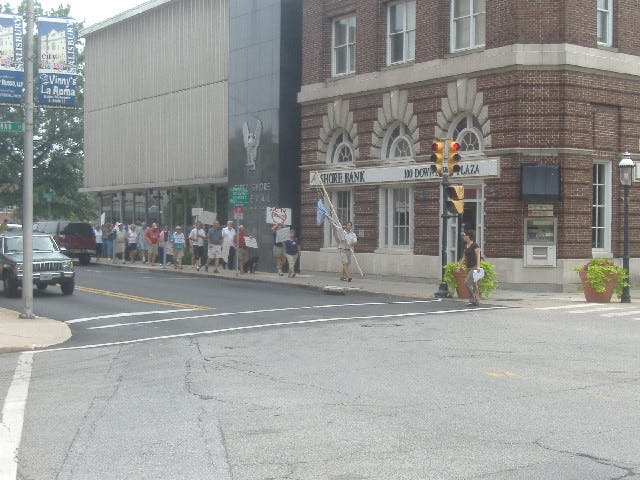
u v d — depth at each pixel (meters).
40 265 24.75
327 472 7.07
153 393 10.82
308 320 18.67
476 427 8.59
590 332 16.38
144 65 44.94
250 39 36.06
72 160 63.31
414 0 29.20
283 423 8.91
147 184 44.69
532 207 25.47
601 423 8.70
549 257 25.38
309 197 33.34
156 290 26.78
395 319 18.73
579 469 7.05
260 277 31.75
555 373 11.80
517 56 25.27
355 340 15.52
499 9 25.89
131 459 7.61
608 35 26.80
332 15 32.34
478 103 26.44
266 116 35.06
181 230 38.12
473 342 15.07
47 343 16.00
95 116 49.91
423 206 28.47
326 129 32.47
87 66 50.75
